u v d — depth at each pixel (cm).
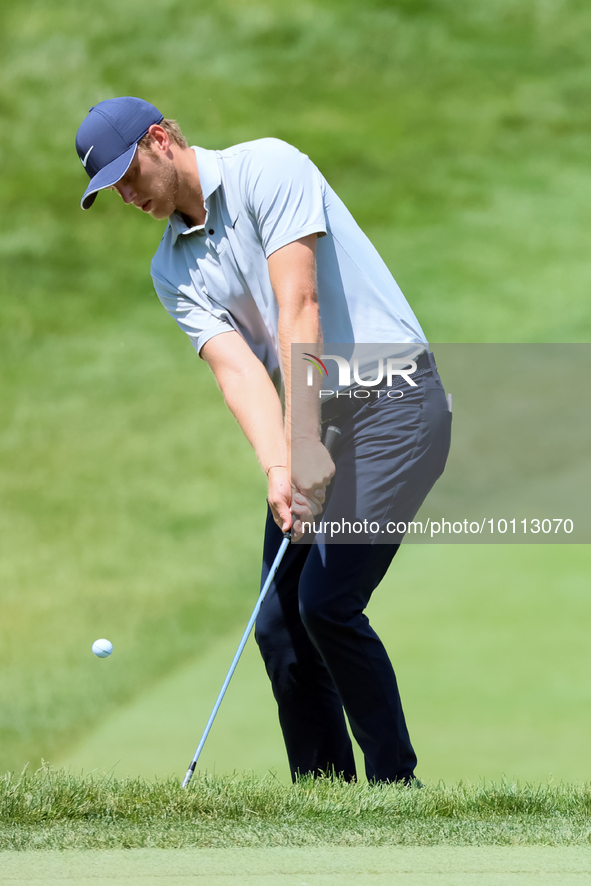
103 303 9644
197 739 3259
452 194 10788
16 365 8644
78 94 12644
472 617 3775
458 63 13212
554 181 10912
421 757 2783
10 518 6438
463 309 8500
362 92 12781
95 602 5269
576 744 2811
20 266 10088
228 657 4484
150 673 4388
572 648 3428
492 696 3114
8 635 4888
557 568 4181
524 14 14250
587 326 7888
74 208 11025
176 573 5656
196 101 12531
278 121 12162
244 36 13650
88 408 7975
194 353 8831
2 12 13912
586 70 13050
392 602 3984
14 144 11969
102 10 13962
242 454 7238
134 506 6588
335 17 14038
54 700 4159
